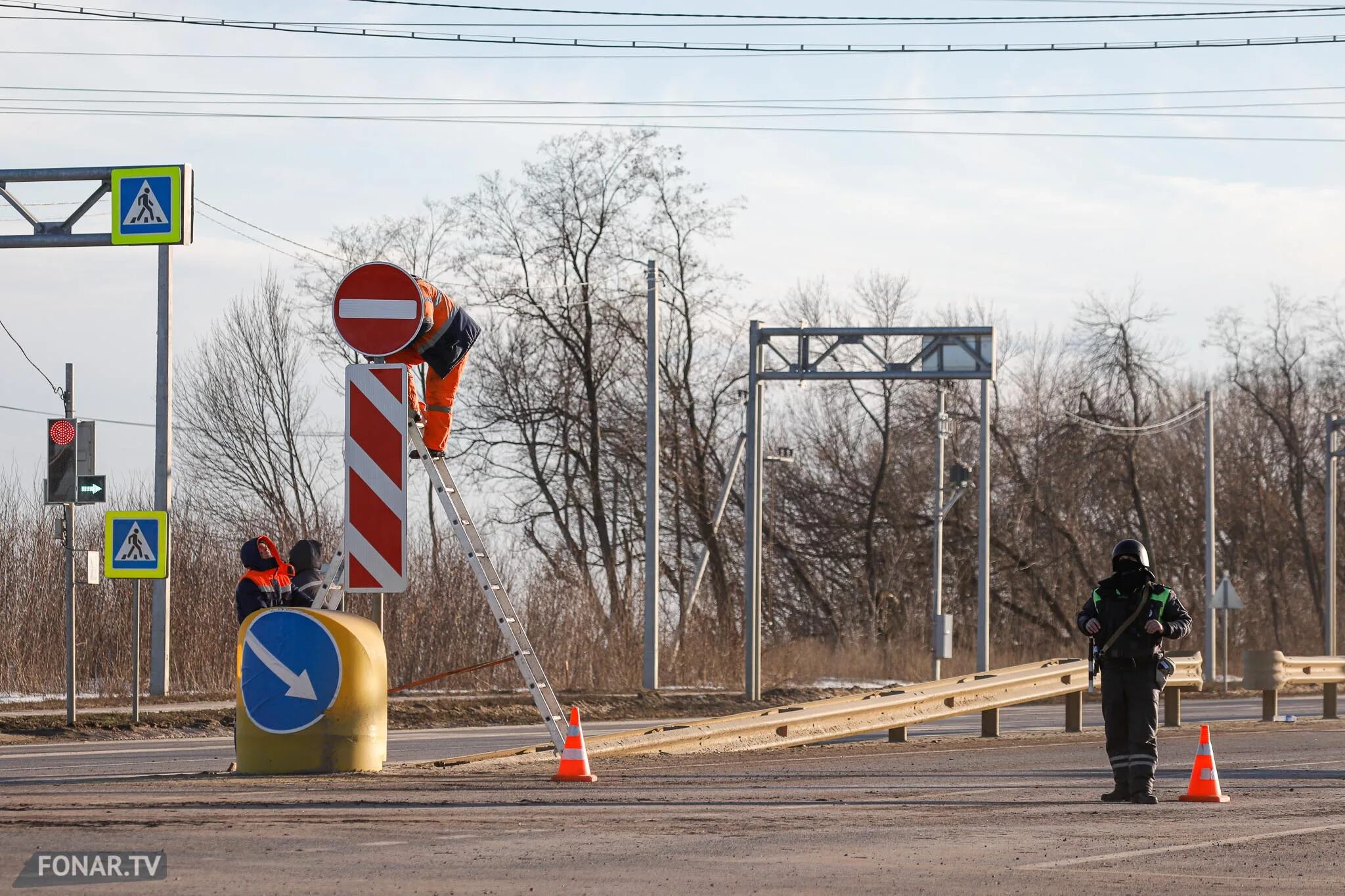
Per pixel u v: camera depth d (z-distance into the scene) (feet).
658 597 224.74
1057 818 68.69
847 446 404.16
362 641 77.51
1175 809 74.02
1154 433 424.05
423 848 54.39
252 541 85.76
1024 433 418.51
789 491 399.24
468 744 135.13
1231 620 430.20
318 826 58.75
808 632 386.93
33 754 118.62
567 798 71.41
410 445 83.66
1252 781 91.61
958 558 400.47
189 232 151.53
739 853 55.31
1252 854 57.88
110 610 193.88
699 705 198.80
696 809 68.54
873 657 302.86
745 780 84.74
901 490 398.83
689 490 343.87
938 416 289.33
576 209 331.16
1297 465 441.68
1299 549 443.32
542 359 335.26
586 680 228.63
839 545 394.11
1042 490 412.57
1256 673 165.48
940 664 294.05
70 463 137.59
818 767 96.84
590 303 331.36
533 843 56.34
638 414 337.72
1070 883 50.52
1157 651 78.02
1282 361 446.19
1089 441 416.05
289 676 76.79
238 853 52.19
